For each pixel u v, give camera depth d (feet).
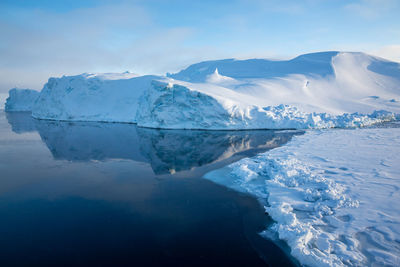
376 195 26.11
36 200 29.09
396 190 27.07
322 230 20.75
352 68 218.18
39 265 17.47
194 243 20.10
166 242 20.26
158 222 23.58
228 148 58.85
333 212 23.48
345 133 74.18
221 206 26.94
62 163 46.70
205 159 49.03
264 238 20.68
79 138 74.38
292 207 25.17
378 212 22.59
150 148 60.13
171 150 57.82
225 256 18.38
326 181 30.14
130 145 63.77
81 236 21.20
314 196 26.91
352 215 22.54
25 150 58.29
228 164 44.55
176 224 23.15
